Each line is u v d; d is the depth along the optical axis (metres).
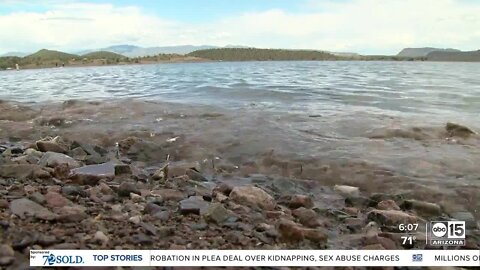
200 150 12.31
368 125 14.50
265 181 9.92
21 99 26.22
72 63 192.00
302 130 13.95
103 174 8.93
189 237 5.55
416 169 10.02
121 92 30.39
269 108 19.31
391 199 8.39
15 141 14.35
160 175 9.58
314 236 5.95
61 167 8.92
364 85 35.41
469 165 10.16
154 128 14.89
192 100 23.27
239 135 13.39
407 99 23.77
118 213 6.14
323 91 28.45
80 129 15.23
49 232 5.03
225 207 7.27
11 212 5.61
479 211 8.12
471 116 17.38
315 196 8.98
